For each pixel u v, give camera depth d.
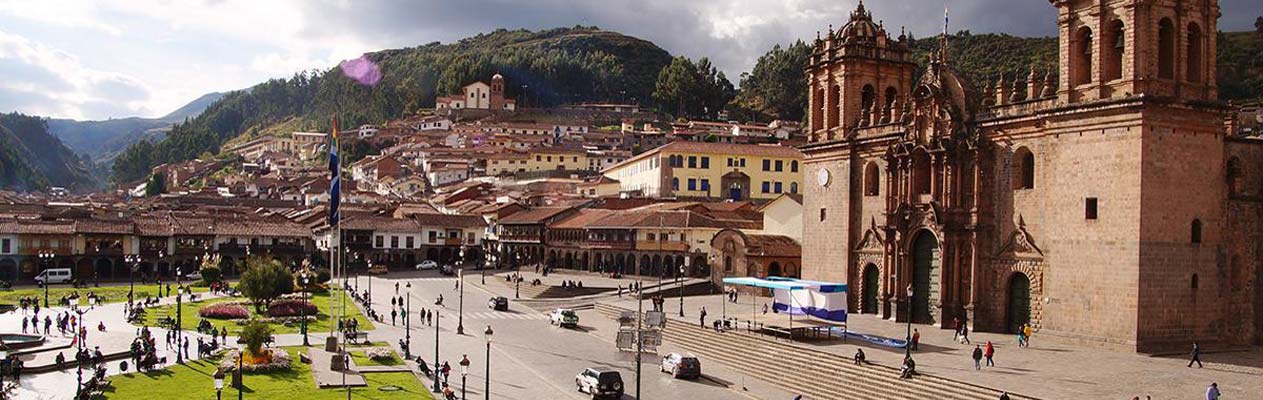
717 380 65.06
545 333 88.19
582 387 61.19
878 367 59.00
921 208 78.94
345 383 60.84
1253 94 166.75
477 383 64.06
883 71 89.75
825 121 91.69
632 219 138.75
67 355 69.50
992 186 74.50
